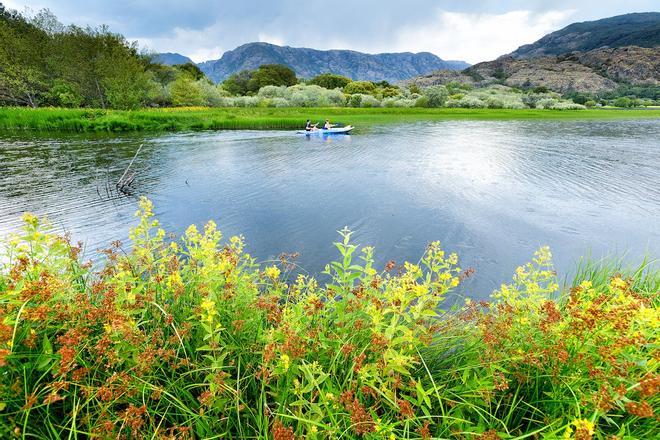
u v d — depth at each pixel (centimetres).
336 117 4922
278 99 6316
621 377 189
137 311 237
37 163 1825
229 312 274
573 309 237
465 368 231
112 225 992
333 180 1595
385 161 2041
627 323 205
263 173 1733
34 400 179
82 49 4519
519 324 264
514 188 1447
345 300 267
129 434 200
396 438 195
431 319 291
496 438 185
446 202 1262
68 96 4409
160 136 3023
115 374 197
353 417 183
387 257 836
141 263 318
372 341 225
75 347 209
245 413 229
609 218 1089
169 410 225
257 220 1077
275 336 233
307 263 800
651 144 2623
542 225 1036
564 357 214
